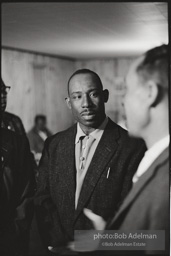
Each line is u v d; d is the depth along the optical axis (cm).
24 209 199
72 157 180
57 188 181
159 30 296
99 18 256
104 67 431
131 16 250
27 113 362
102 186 173
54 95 389
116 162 173
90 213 174
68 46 364
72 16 250
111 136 177
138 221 161
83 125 179
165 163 157
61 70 408
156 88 158
